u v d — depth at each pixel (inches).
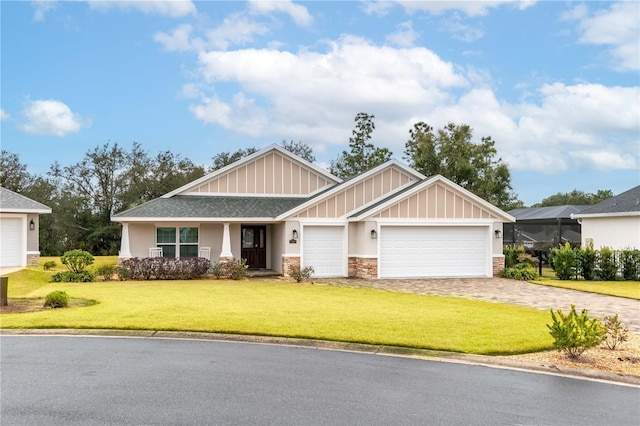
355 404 235.5
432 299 577.0
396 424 211.5
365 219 828.6
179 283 735.7
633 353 333.7
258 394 248.2
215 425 207.3
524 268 868.0
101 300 539.2
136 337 378.6
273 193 986.1
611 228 1021.2
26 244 910.4
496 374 289.9
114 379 271.6
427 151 1662.2
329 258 871.1
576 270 874.1
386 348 342.3
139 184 1699.1
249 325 403.2
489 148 1663.4
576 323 327.9
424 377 281.3
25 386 258.5
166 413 220.7
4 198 911.0
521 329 394.6
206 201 922.7
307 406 231.8
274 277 852.0
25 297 570.9
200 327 396.8
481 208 869.8
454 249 863.7
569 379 281.9
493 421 217.0
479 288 708.0
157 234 890.7
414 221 843.4
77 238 1654.8
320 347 350.9
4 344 354.6
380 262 838.5
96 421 210.7
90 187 1742.1
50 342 361.1
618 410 233.3
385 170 914.7
